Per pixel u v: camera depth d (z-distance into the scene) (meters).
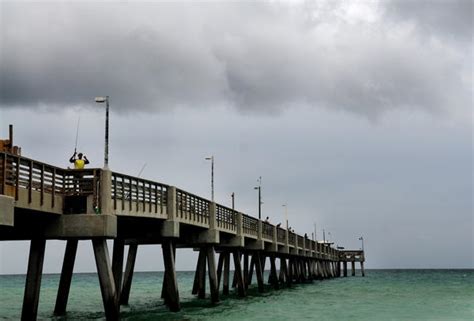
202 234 43.31
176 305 37.62
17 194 22.22
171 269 37.06
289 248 78.06
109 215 26.28
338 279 139.25
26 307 26.97
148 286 121.25
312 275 111.44
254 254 62.91
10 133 25.39
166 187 34.75
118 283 37.38
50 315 38.47
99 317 38.41
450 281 131.75
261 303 51.31
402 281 128.62
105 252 26.53
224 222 47.00
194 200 39.78
